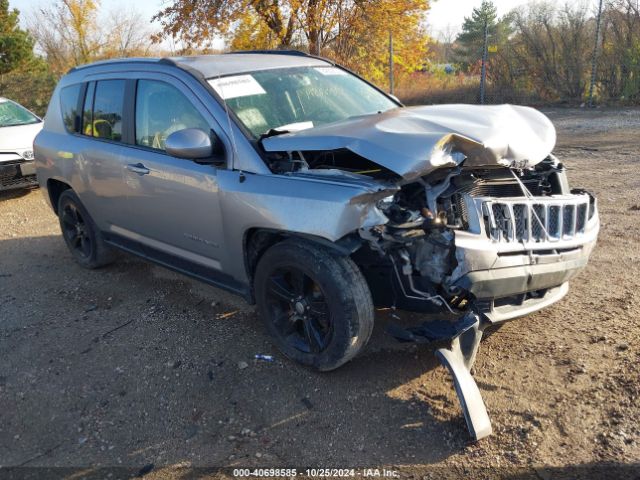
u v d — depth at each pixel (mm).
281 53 5082
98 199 5148
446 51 27594
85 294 5281
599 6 16359
